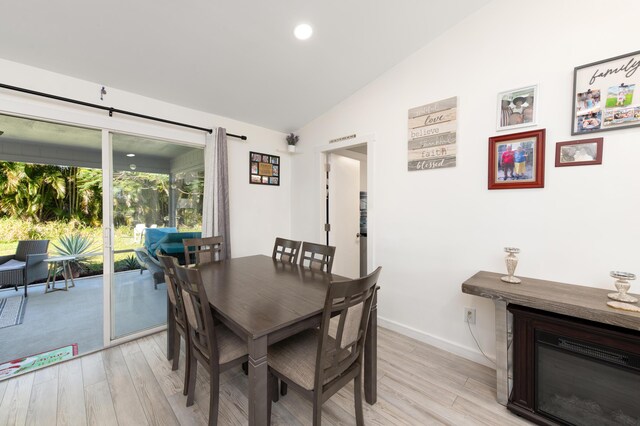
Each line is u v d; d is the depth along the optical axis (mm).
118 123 2404
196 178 3090
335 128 3244
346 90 2951
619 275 1392
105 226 2385
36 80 2023
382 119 2744
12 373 1968
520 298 1521
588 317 1303
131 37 1924
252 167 3484
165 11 1767
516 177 1936
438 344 2361
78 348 2320
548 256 1828
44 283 3309
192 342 1623
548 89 1804
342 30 2127
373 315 1659
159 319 2754
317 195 3539
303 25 2029
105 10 1699
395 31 2201
